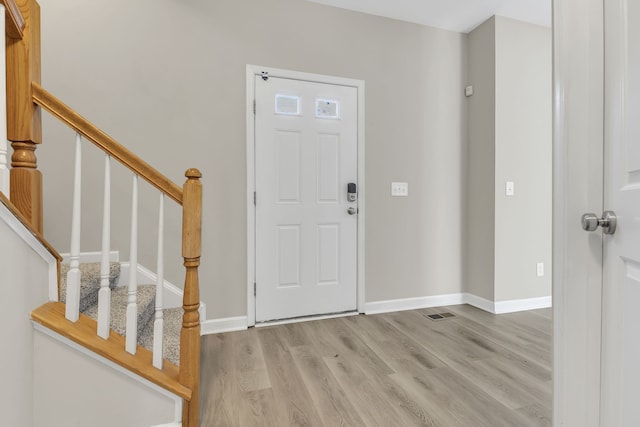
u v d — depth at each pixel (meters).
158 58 2.20
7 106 1.22
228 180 2.35
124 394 1.23
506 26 2.72
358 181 2.68
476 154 2.89
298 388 1.60
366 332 2.31
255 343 2.12
